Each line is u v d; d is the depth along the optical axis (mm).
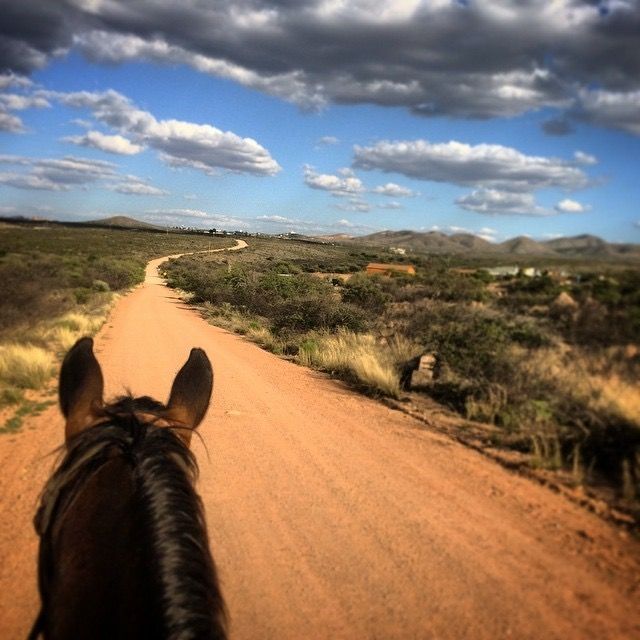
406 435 7707
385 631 3492
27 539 4426
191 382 2396
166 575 1437
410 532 4836
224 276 38625
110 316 23375
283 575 4137
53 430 7359
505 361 9234
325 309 19406
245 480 5945
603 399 7172
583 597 3863
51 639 1554
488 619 3609
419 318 14594
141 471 1743
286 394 10172
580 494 5637
